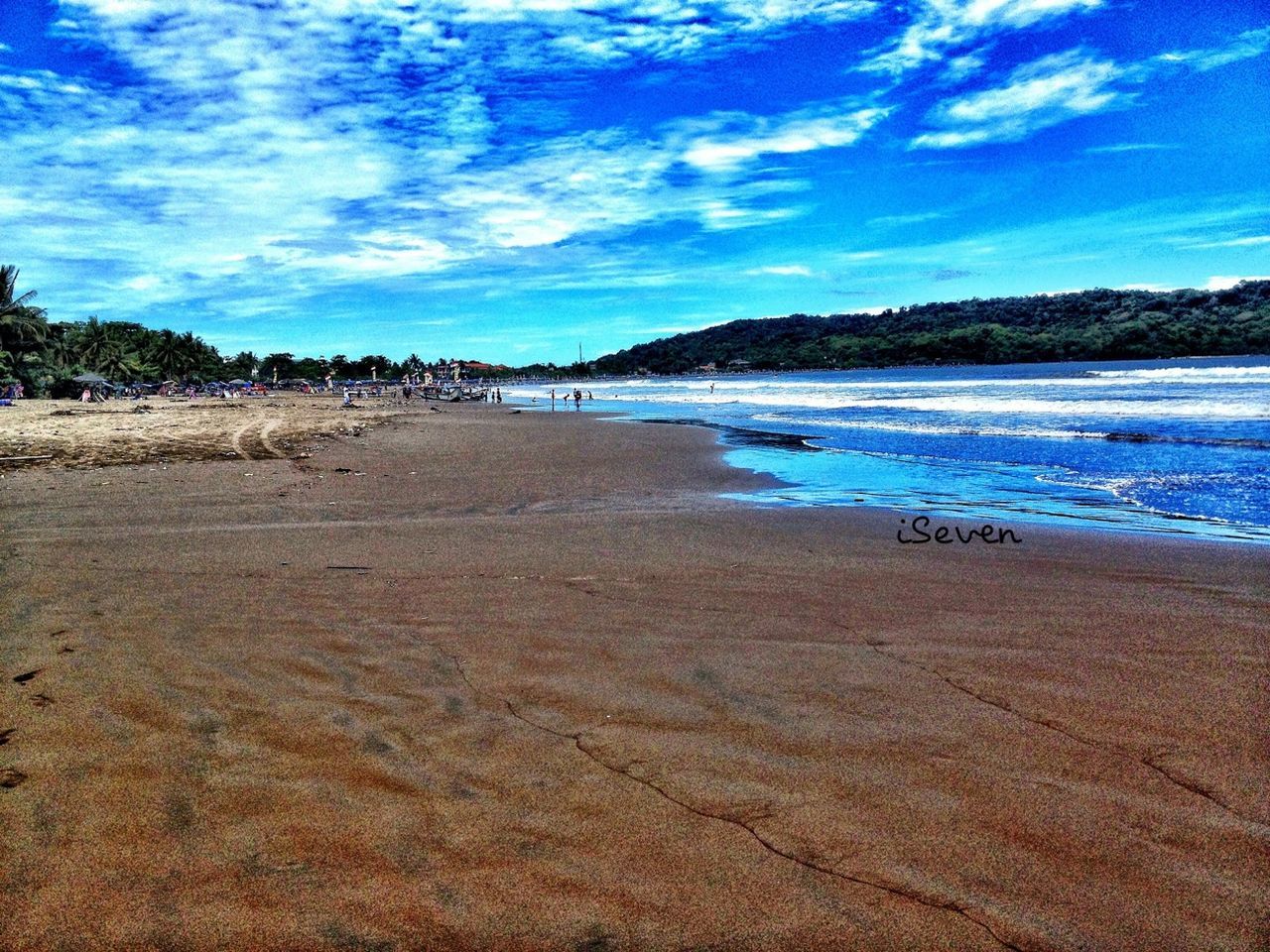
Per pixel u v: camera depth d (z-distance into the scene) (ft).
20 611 17.20
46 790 9.40
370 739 10.89
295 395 309.01
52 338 233.14
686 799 9.27
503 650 14.76
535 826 8.71
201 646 14.83
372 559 22.90
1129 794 9.29
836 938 6.96
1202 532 27.09
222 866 7.97
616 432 82.94
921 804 9.12
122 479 41.96
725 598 18.51
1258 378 162.61
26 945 6.84
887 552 23.99
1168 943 6.86
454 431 87.40
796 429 82.64
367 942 6.93
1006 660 13.99
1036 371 309.01
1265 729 10.96
